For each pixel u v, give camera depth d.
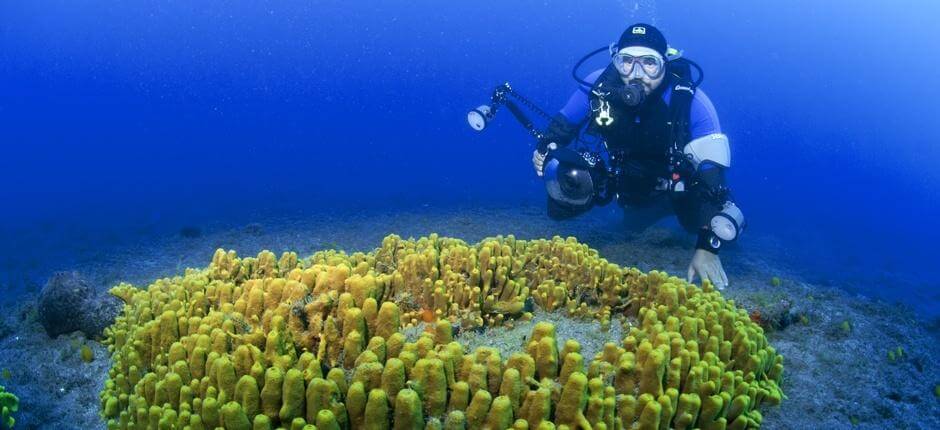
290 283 2.96
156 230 9.30
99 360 4.25
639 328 3.52
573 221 9.20
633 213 8.40
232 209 11.13
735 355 3.14
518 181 16.12
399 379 2.27
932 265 9.91
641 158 5.98
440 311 3.23
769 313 4.79
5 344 4.65
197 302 3.33
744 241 8.95
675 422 2.59
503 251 4.01
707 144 5.64
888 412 3.67
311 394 2.23
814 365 4.23
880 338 4.84
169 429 2.42
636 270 4.00
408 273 3.46
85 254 7.89
